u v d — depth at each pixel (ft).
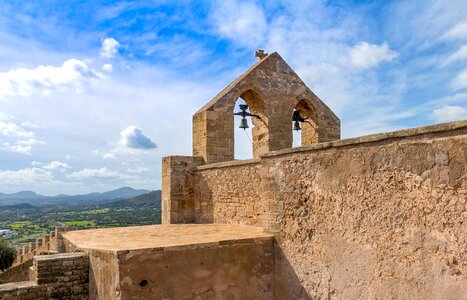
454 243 14.38
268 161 24.63
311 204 21.12
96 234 29.40
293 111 46.70
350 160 18.89
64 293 22.48
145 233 28.86
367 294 17.72
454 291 14.32
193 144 42.22
